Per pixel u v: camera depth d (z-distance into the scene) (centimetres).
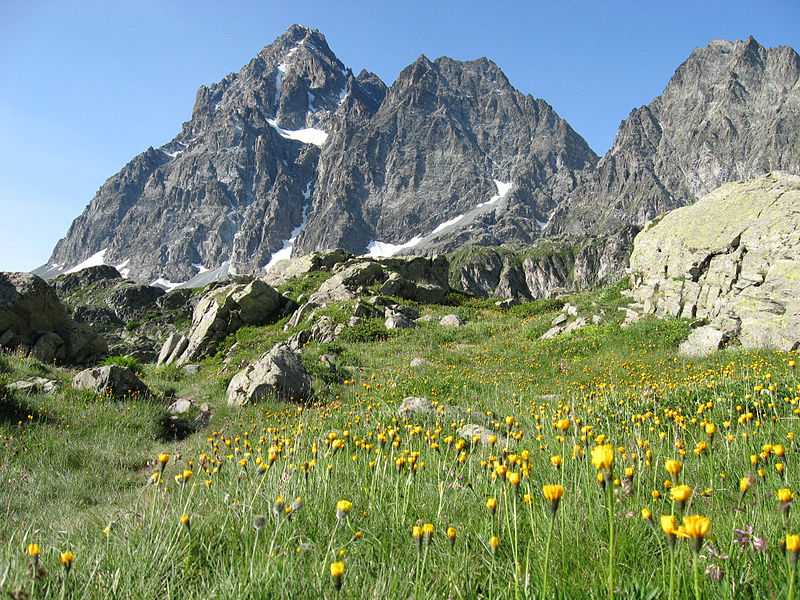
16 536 414
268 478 448
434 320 2820
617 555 270
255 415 1200
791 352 1259
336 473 458
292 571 264
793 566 170
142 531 335
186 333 3073
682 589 225
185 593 266
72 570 282
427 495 421
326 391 1441
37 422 1046
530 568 265
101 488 773
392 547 315
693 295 1823
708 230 1888
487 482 409
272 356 1464
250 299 2992
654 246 2155
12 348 2008
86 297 6988
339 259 4597
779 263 1561
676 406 728
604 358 1667
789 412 609
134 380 1402
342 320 2611
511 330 2462
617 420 665
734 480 391
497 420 888
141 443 1041
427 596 243
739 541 241
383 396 1215
